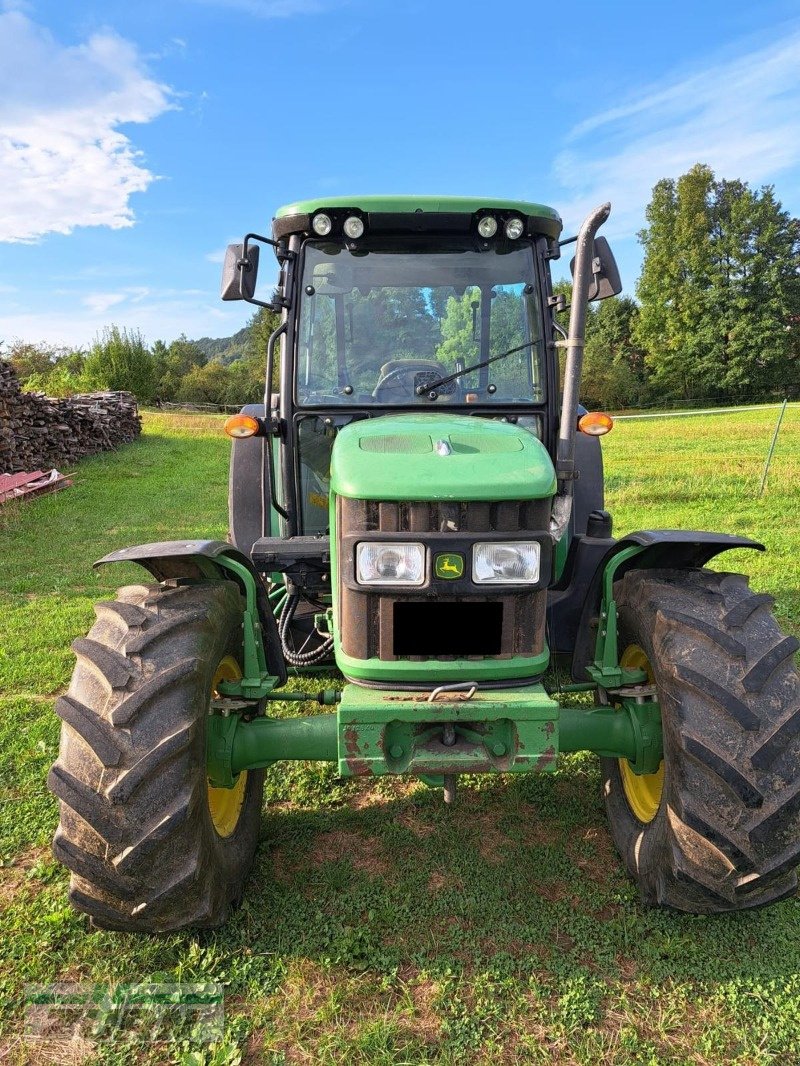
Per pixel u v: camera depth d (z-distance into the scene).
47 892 2.90
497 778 3.72
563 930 2.69
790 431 22.81
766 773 2.35
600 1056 2.19
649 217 54.84
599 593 3.12
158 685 2.40
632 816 2.98
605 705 3.10
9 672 4.99
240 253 3.39
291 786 3.68
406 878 2.97
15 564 7.92
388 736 2.48
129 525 9.84
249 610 2.97
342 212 3.41
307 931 2.69
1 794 3.58
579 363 3.02
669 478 12.26
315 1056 2.21
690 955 2.54
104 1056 2.23
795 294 50.25
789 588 6.22
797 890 2.84
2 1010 2.39
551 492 2.58
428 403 3.55
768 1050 2.20
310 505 3.74
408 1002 2.38
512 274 3.58
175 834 2.32
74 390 30.78
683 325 52.69
